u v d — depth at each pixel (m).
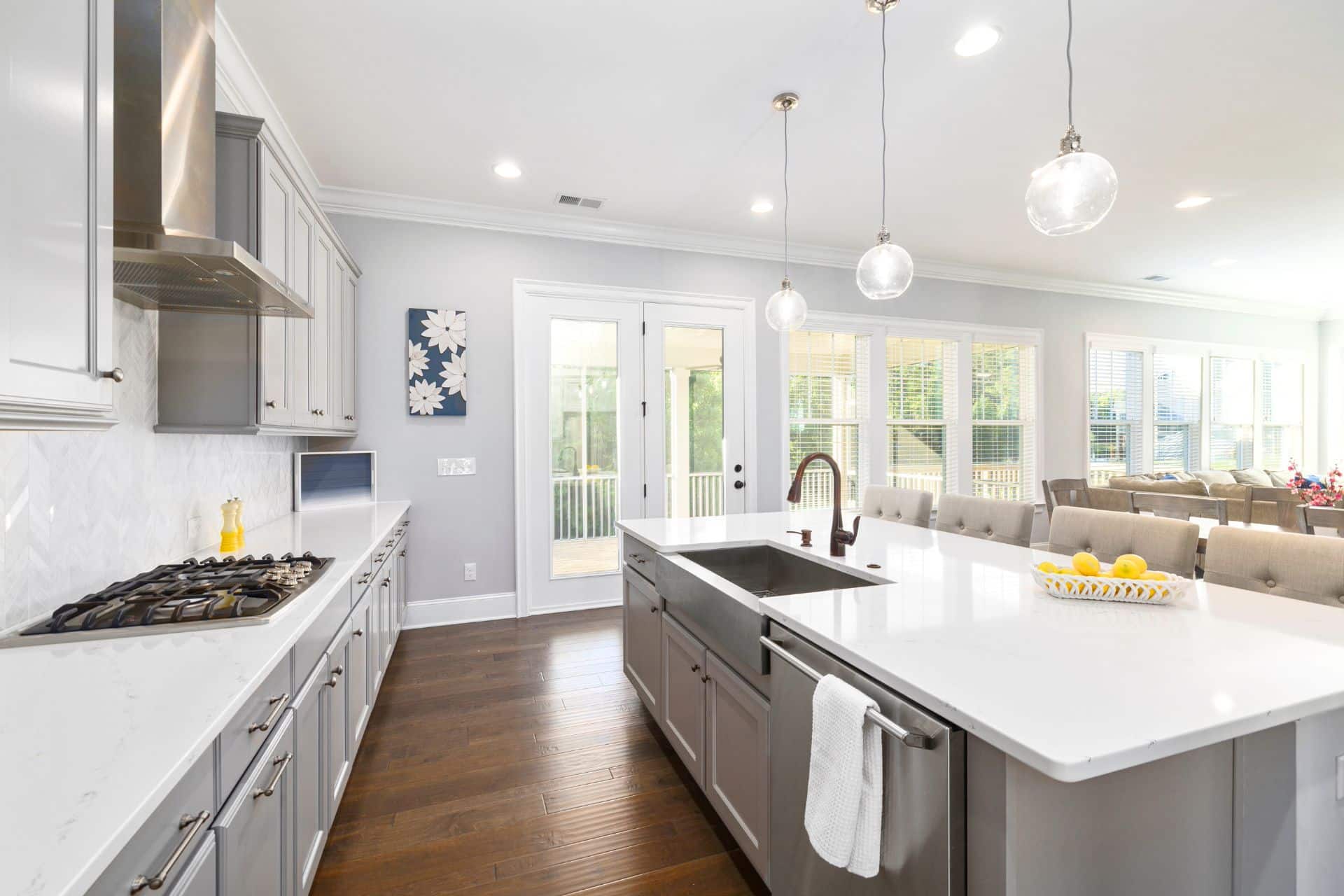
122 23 1.42
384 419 3.63
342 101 2.57
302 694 1.38
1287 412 6.84
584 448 4.08
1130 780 0.89
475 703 2.66
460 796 1.98
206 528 2.22
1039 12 2.02
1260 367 6.64
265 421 1.99
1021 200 3.70
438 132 2.84
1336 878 1.00
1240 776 0.97
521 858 1.69
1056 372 5.64
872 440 4.95
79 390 0.92
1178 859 0.93
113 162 1.42
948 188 3.52
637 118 2.72
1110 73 2.37
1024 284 5.45
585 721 2.49
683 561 1.98
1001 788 0.81
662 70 2.36
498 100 2.57
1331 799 0.99
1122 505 3.33
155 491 1.88
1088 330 5.77
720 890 1.58
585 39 2.16
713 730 1.74
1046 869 0.83
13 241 0.77
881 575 1.65
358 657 2.03
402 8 2.00
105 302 1.00
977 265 5.11
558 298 4.00
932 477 5.20
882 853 1.01
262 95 2.50
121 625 1.26
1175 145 2.96
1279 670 0.98
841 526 1.92
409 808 1.91
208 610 1.32
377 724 2.46
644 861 1.69
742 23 2.08
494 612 3.87
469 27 2.10
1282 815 0.97
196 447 2.16
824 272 4.78
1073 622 1.23
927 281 5.13
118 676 1.04
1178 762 0.93
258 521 2.74
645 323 4.23
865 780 1.00
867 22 2.08
